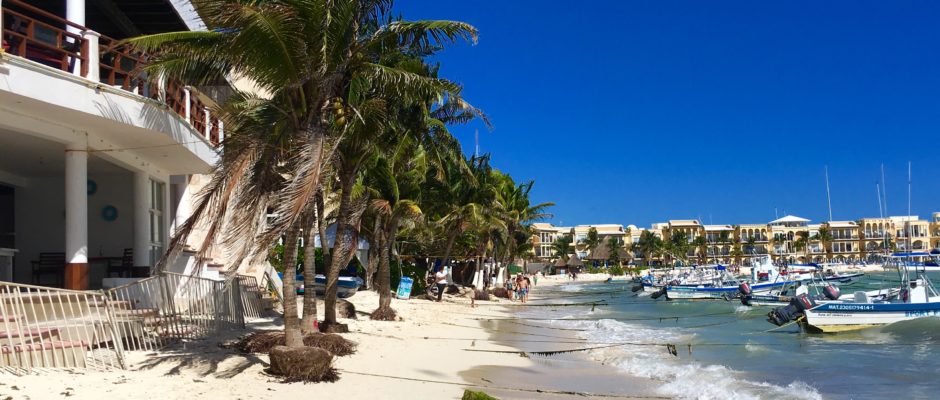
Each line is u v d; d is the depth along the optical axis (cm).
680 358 1523
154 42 1002
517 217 4819
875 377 1348
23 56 1070
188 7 1659
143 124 1232
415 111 1725
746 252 14138
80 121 1174
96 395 745
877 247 13538
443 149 2048
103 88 1145
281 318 1742
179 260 1753
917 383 1286
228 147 997
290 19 926
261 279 2181
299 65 985
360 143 1402
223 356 1066
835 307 2186
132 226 1645
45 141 1230
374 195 2114
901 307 2205
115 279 1349
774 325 2452
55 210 1609
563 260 12019
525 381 1188
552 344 1747
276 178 1077
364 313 2192
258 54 963
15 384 737
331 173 1309
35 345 836
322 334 1270
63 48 1164
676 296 4134
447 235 3919
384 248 2092
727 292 4078
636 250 14625
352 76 1165
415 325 1980
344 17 1027
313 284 1280
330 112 1189
